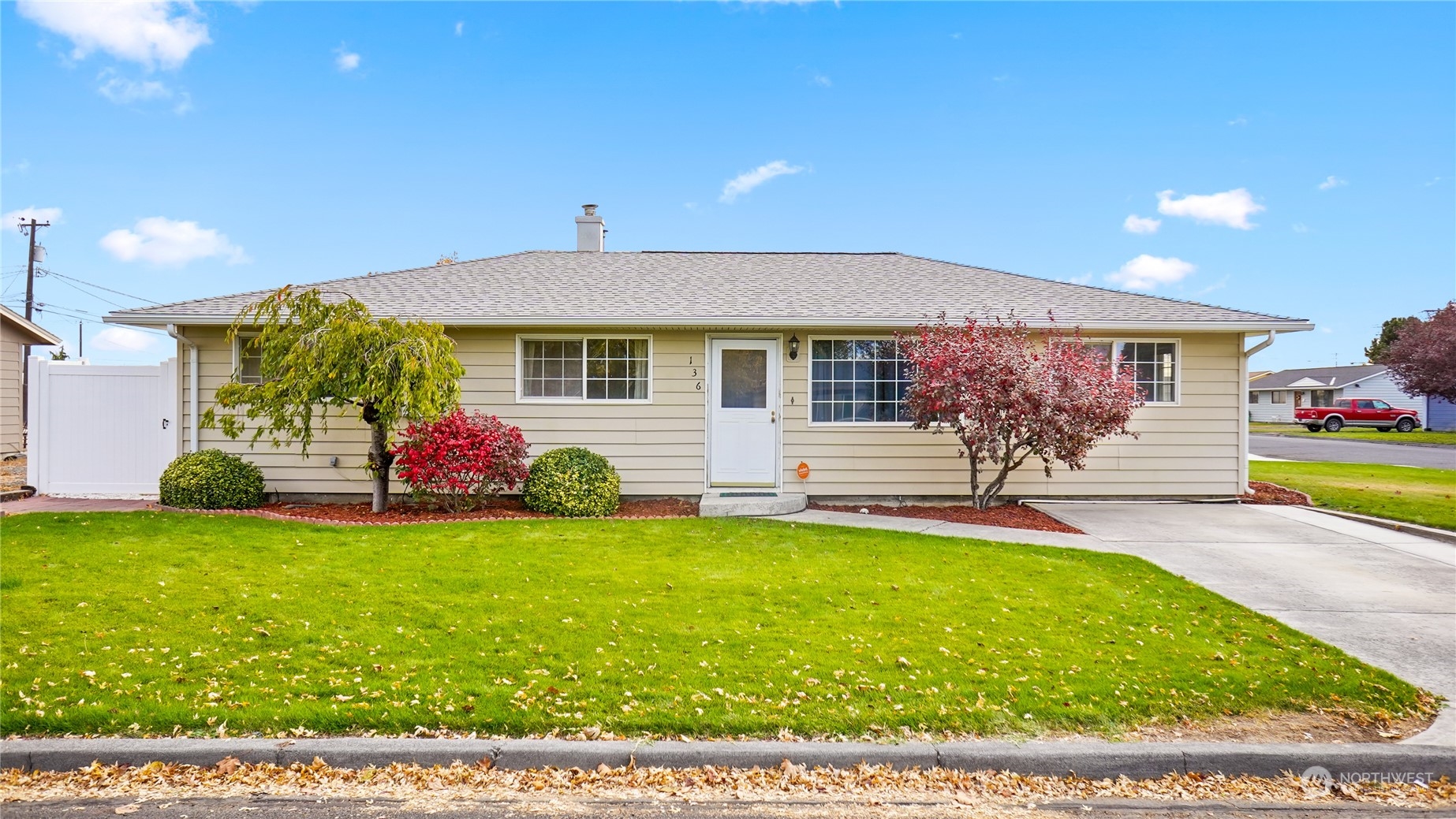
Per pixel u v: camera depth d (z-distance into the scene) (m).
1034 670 4.00
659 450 9.91
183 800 2.88
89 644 4.11
